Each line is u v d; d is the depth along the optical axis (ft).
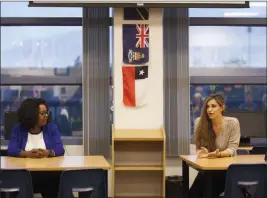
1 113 19.20
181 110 18.45
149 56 18.13
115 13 18.07
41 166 10.62
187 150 18.42
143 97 18.07
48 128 13.00
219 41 19.79
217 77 19.39
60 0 17.25
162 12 18.30
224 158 12.36
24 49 19.29
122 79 18.06
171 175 18.47
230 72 19.52
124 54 18.03
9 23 18.99
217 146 13.11
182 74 18.48
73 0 17.29
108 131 18.34
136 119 18.06
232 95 19.76
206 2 17.60
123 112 18.03
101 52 18.34
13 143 12.63
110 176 17.76
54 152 12.57
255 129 17.98
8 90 19.22
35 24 19.15
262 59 19.69
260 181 10.58
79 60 19.27
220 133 13.09
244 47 19.84
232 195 10.50
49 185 12.37
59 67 19.26
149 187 17.99
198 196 13.28
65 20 18.98
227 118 13.23
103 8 18.35
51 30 19.36
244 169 10.49
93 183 10.20
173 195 16.94
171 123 18.43
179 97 18.47
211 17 19.30
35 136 12.79
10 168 10.17
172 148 18.39
